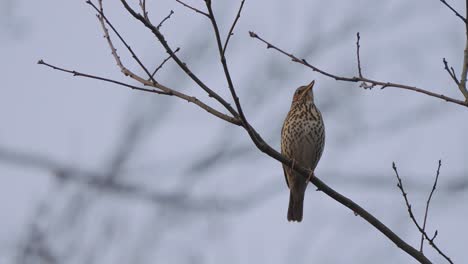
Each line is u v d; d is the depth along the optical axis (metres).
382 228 10.84
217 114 10.51
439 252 10.39
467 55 10.15
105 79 10.81
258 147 11.09
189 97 10.58
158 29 10.21
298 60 10.44
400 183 10.46
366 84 10.25
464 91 9.96
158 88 10.70
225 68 10.09
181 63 10.28
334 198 11.27
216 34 9.94
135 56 10.67
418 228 10.51
